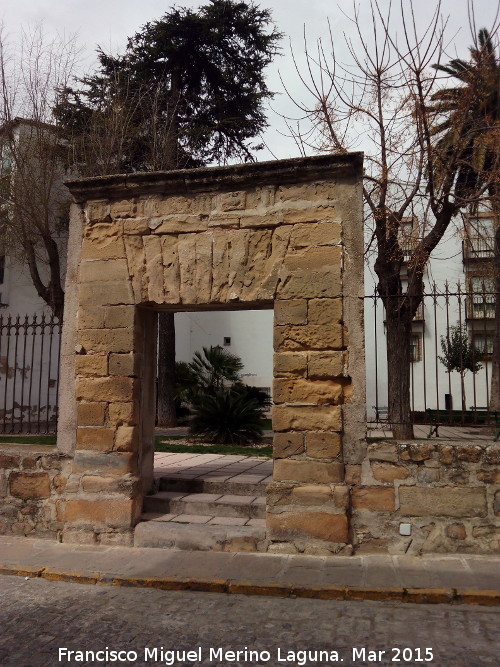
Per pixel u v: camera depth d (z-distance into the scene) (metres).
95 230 6.73
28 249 14.84
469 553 5.50
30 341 16.61
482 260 12.38
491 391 15.80
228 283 6.29
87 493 6.33
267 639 4.02
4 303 17.97
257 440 14.00
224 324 27.84
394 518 5.66
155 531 6.10
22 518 6.56
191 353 27.53
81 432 6.47
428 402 17.81
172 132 16.64
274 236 6.22
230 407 13.92
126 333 6.49
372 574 5.11
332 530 5.66
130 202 6.68
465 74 11.42
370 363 16.66
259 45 18.59
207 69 18.78
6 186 14.16
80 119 15.18
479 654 3.76
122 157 15.20
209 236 6.39
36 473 6.57
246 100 18.61
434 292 6.07
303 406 5.90
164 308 6.80
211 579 5.10
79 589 5.10
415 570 5.19
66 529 6.33
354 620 4.34
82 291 6.67
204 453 11.66
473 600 4.62
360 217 6.01
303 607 4.62
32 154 14.28
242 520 6.38
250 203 6.32
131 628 4.23
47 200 14.28
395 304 8.27
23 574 5.45
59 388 6.70
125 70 17.06
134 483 6.30
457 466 5.59
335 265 5.99
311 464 5.80
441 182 10.83
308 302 6.03
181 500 6.75
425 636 4.04
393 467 5.70
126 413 6.39
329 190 6.12
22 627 4.26
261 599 4.81
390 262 9.92
